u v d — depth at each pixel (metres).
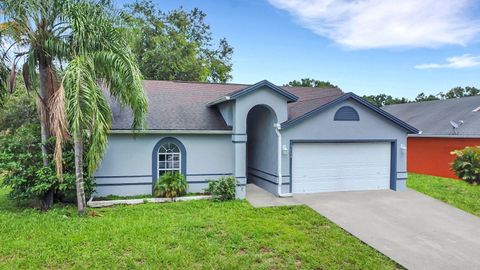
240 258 6.95
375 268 6.70
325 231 8.77
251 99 12.55
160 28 29.48
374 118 13.63
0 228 8.39
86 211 9.92
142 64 27.16
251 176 15.77
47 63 10.07
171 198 11.97
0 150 10.28
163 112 13.53
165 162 12.93
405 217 10.08
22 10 9.03
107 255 6.88
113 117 12.46
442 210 10.88
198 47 33.69
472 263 6.98
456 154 16.70
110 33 9.73
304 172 13.15
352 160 13.64
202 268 6.49
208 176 13.30
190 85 16.58
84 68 8.98
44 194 10.44
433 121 21.44
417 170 21.06
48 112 10.33
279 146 12.63
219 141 13.41
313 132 13.02
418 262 7.01
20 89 21.70
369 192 13.33
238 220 9.44
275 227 8.88
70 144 10.49
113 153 12.23
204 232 8.40
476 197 12.67
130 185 12.41
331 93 18.94
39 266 6.43
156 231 8.34
